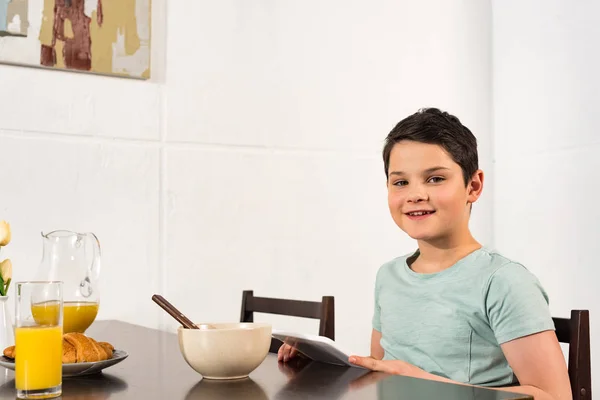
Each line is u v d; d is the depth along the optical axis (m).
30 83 2.05
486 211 2.74
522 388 1.11
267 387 0.92
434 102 2.64
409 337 1.30
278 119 2.39
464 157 1.30
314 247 2.42
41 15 2.06
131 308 2.16
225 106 2.32
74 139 2.11
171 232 2.22
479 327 1.23
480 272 1.24
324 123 2.46
